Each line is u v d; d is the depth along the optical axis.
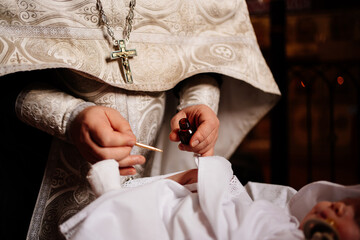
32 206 1.39
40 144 1.40
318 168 3.74
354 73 4.11
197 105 1.36
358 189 1.11
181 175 1.28
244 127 1.64
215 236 1.08
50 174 1.34
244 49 1.53
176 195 1.21
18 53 1.25
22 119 1.30
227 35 1.53
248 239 1.07
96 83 1.35
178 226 1.10
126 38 1.36
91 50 1.32
